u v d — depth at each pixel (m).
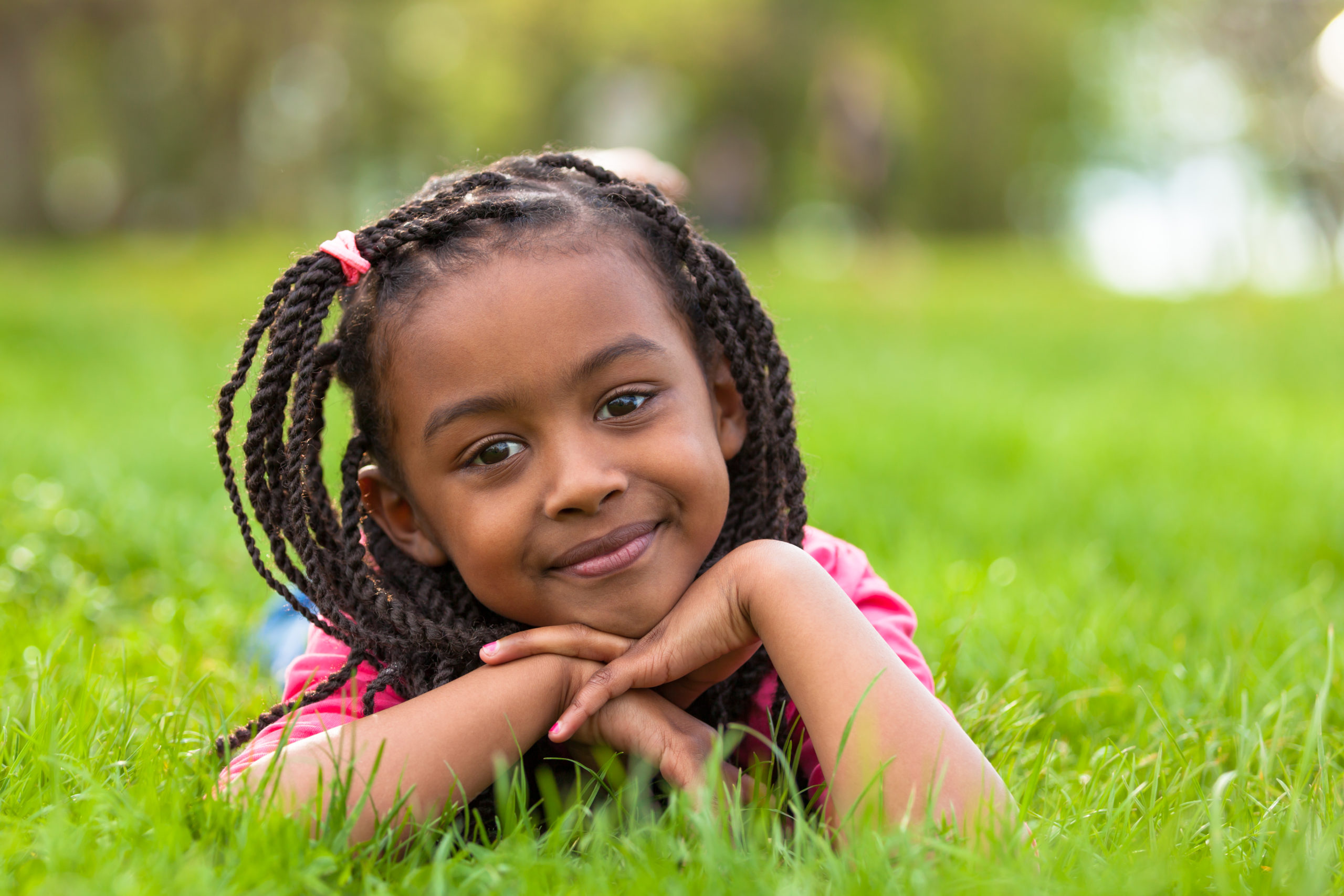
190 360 9.44
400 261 2.19
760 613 2.12
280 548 2.24
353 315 2.23
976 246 33.12
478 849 1.86
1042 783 2.33
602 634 2.16
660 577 2.16
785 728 2.38
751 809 1.97
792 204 37.59
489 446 2.10
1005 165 37.06
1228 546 4.29
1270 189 37.69
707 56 30.77
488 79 31.83
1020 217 41.25
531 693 2.11
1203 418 7.07
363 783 1.98
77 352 9.58
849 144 17.58
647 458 2.10
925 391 8.06
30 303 11.83
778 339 2.44
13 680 2.71
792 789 2.02
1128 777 2.25
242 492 4.79
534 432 2.08
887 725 1.98
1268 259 36.97
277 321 2.22
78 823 1.93
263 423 2.21
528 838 1.88
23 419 6.50
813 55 31.27
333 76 32.69
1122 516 4.62
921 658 2.46
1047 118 37.66
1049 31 34.59
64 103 32.03
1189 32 36.12
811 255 21.11
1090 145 41.22
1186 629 3.30
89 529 4.00
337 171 36.12
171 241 23.91
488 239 2.14
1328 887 1.83
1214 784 2.35
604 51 30.81
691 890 1.70
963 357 10.29
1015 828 1.85
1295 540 4.35
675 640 2.14
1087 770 2.41
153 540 4.02
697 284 2.30
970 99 35.12
